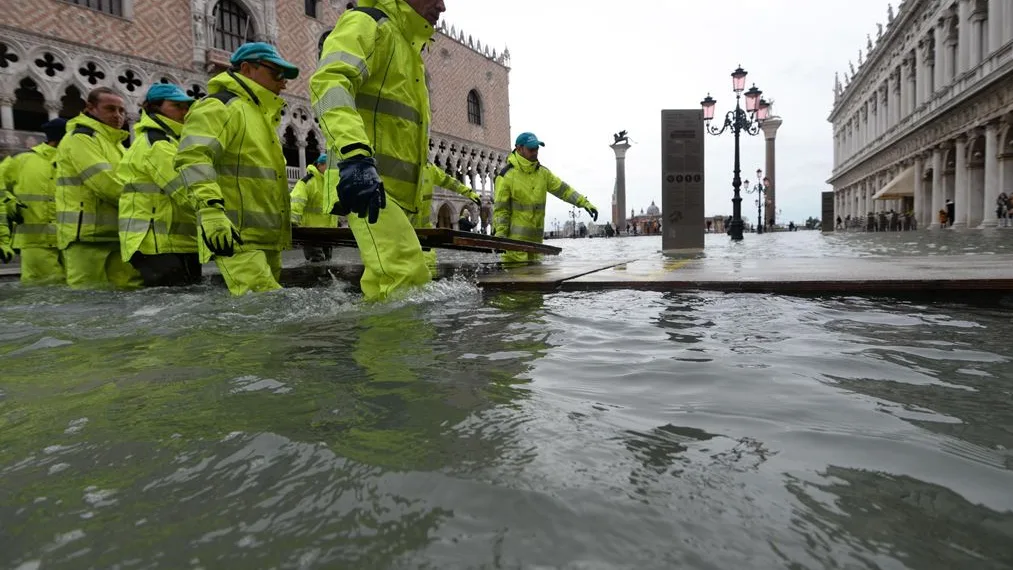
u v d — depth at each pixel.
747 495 0.91
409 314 2.92
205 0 21.20
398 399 1.42
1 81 16.56
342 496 0.91
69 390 1.58
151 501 0.91
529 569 0.71
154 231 5.13
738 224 20.30
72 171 5.55
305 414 1.31
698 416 1.30
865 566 0.71
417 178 4.01
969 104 28.86
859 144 61.34
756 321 2.64
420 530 0.80
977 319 2.61
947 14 32.69
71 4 17.86
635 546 0.76
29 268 7.16
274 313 3.04
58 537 0.81
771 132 45.41
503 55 41.62
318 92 3.16
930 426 1.22
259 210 4.46
